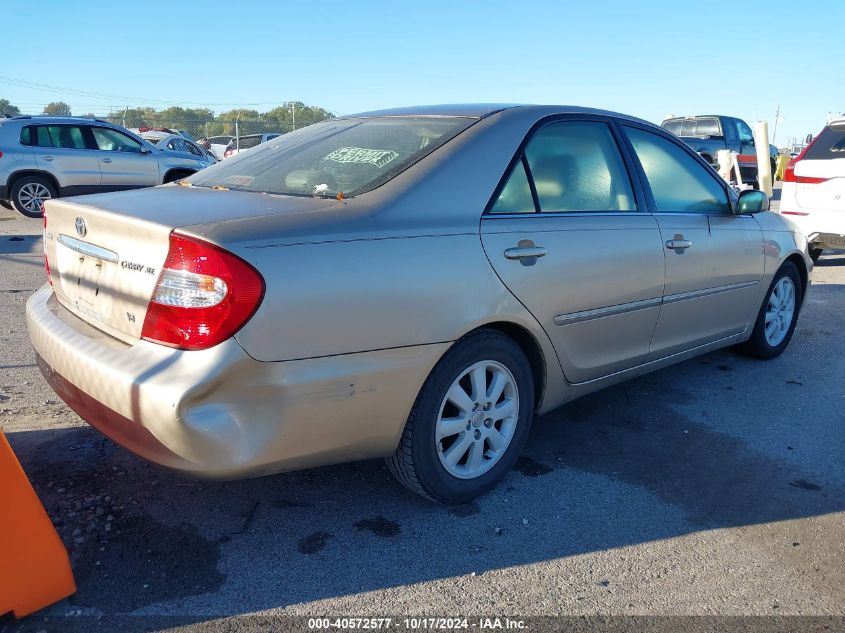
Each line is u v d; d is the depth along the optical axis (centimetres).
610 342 354
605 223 343
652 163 392
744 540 288
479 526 292
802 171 854
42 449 339
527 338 317
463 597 248
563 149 343
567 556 273
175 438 225
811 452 369
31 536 230
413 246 266
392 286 257
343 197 277
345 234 252
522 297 300
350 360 250
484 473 309
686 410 420
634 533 290
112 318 258
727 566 270
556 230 317
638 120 394
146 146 1335
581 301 328
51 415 378
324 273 243
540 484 328
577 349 336
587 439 378
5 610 226
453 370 284
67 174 1241
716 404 430
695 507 312
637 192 373
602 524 296
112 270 258
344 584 253
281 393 237
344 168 304
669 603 248
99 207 271
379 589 251
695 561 272
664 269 371
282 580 254
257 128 2483
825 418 413
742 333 470
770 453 367
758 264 456
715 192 433
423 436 281
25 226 1134
